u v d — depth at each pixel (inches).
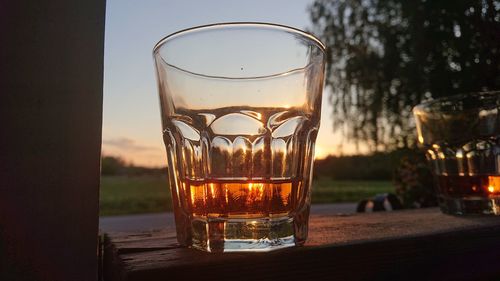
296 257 5.4
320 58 6.6
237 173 5.9
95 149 4.6
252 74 6.0
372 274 6.0
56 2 4.6
